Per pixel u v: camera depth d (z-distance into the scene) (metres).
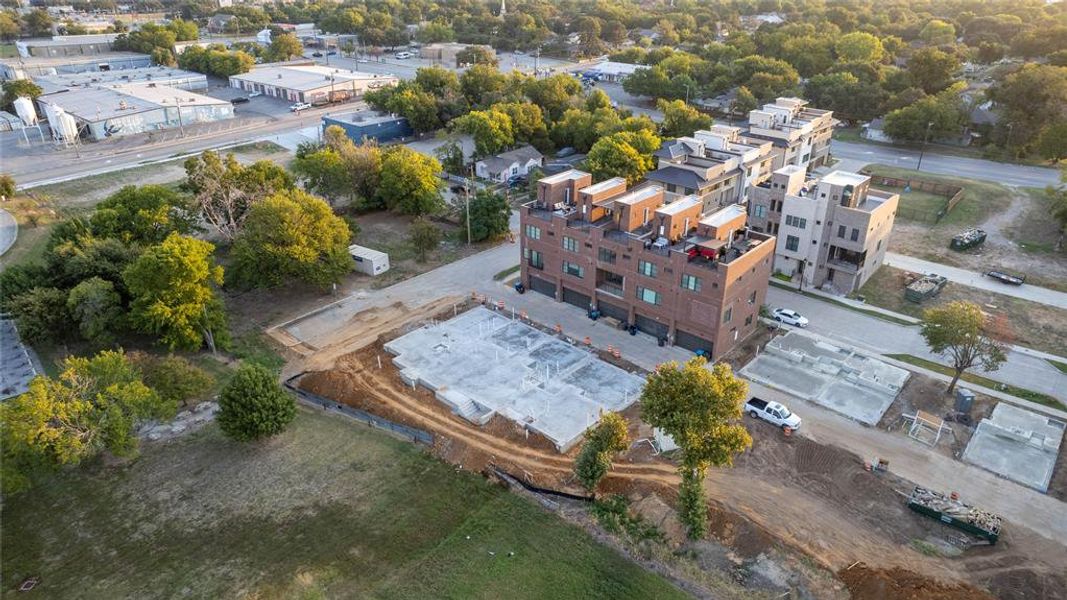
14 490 46.88
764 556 43.44
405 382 63.59
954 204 106.75
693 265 64.44
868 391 61.53
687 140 106.12
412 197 100.88
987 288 81.56
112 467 52.59
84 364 51.22
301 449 54.56
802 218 80.62
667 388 44.09
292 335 71.94
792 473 51.25
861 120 158.75
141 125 152.25
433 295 80.81
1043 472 51.09
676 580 41.72
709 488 49.59
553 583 41.59
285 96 183.50
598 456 47.34
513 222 104.44
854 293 80.69
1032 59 189.38
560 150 141.75
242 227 88.38
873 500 48.41
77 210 106.00
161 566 43.38
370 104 161.88
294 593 40.94
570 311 77.06
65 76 195.88
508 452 53.81
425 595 40.81
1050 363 66.19
